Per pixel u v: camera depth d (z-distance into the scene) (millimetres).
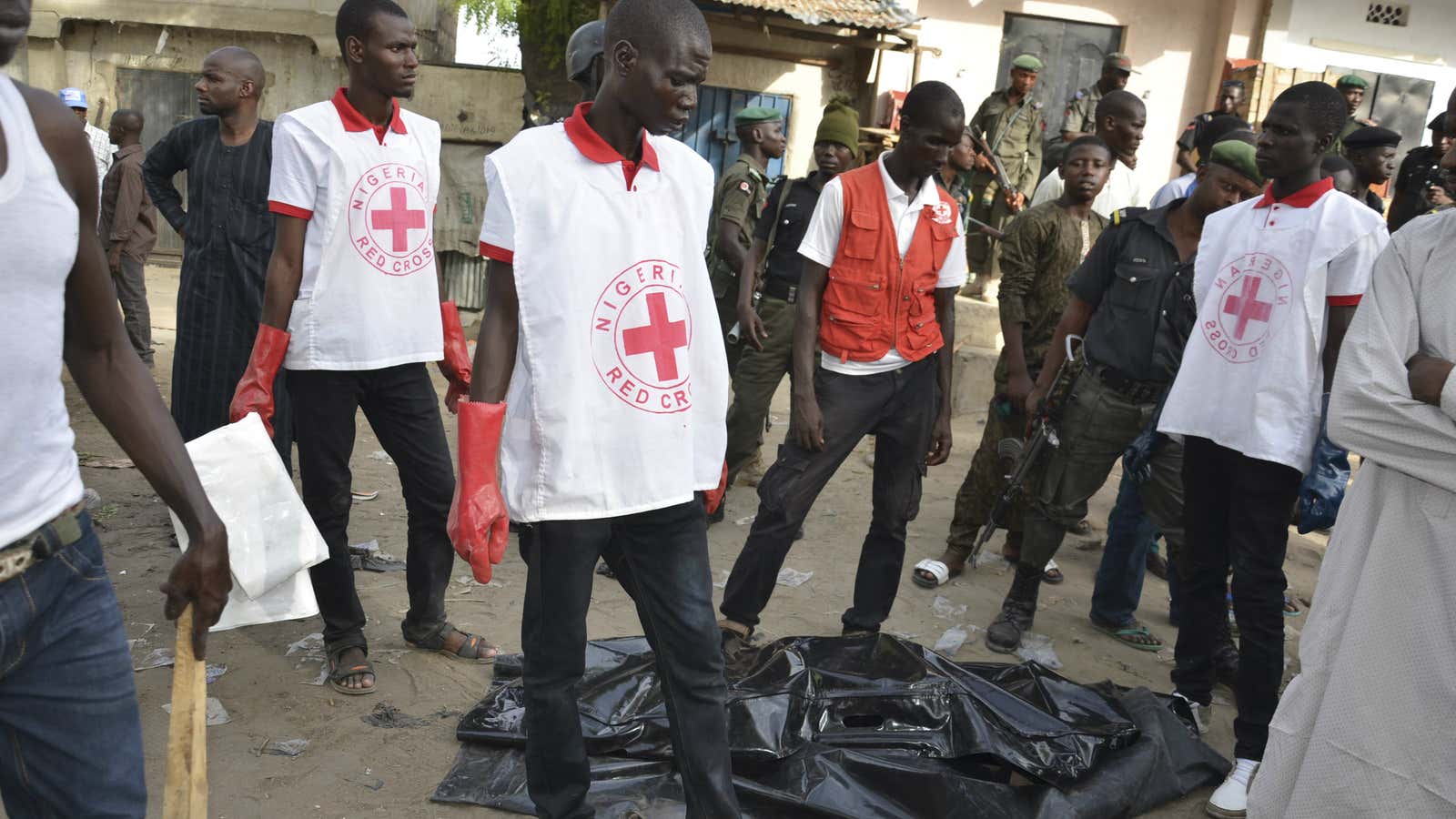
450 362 3650
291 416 4074
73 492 1639
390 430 3525
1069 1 9562
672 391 2363
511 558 4707
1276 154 3137
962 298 8195
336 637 3486
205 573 1847
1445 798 2350
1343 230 3039
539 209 2248
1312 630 2619
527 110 9398
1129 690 3553
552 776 2520
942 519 5719
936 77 9438
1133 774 3051
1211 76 9938
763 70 9203
